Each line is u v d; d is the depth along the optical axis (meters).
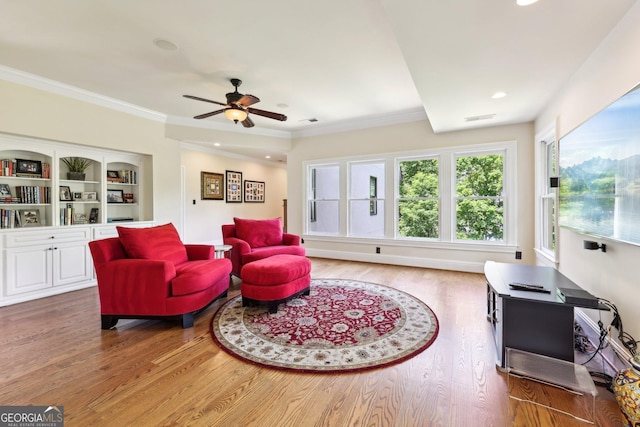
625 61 1.75
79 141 3.63
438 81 2.68
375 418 1.44
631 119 1.56
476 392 1.64
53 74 3.16
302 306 2.97
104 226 3.90
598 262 2.15
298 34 2.40
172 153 4.80
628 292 1.77
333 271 4.49
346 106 4.27
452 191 4.52
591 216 2.03
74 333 2.40
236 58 2.81
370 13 2.12
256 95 3.78
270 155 7.37
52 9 2.07
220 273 2.96
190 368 1.89
